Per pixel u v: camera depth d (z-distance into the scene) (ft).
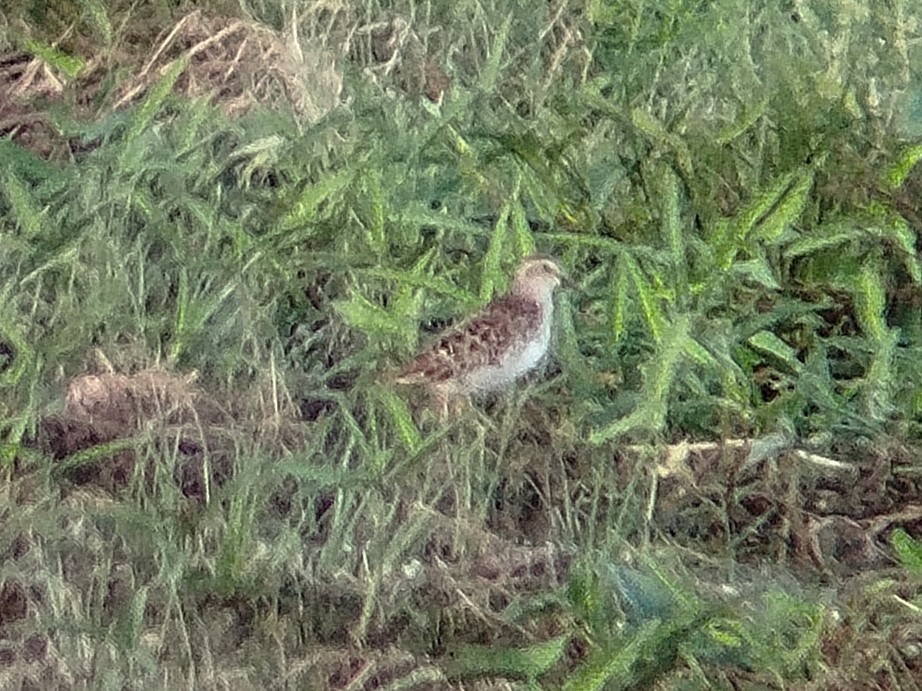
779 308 16.94
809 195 18.19
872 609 14.33
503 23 22.02
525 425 16.66
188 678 13.98
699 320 16.66
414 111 20.71
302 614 14.61
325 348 18.04
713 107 20.49
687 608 13.65
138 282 18.10
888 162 18.57
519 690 13.75
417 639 14.44
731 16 21.89
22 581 14.85
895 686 13.66
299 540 15.24
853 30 20.72
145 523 15.06
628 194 18.93
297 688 14.06
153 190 19.75
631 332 17.40
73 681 13.99
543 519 15.98
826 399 16.31
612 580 14.33
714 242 16.99
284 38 21.65
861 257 18.11
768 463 16.16
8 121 21.27
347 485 15.61
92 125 19.76
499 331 16.48
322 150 20.02
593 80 20.94
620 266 16.63
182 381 16.90
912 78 19.67
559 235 17.44
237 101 21.22
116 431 16.66
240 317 17.83
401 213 18.34
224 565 14.65
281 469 15.48
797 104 18.70
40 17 23.22
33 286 18.25
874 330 16.75
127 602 14.46
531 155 18.42
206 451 15.93
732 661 13.65
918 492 16.19
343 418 16.80
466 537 15.44
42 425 16.63
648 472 15.99
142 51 22.67
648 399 15.49
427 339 17.72
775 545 15.69
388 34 22.65
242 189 19.74
